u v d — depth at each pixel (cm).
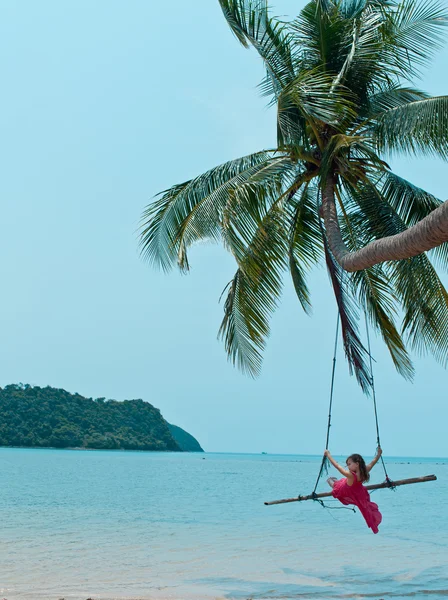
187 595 1094
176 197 1325
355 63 1251
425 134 1146
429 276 1332
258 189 1233
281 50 1319
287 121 1222
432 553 1634
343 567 1412
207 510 2766
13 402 15550
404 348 1495
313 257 1486
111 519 2289
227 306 1486
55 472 5728
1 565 1357
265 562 1465
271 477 6512
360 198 1375
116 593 1103
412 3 1219
